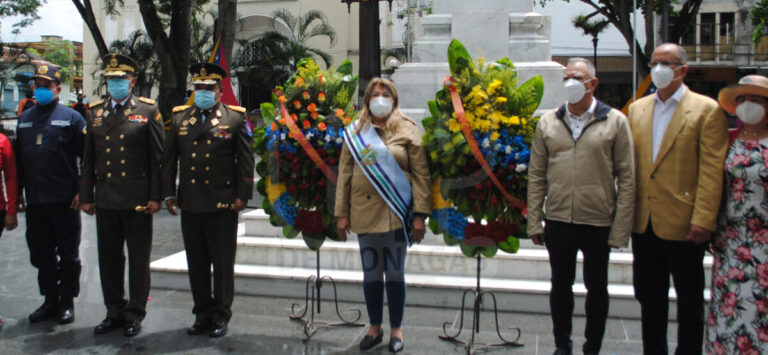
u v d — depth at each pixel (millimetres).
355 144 3838
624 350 4020
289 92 4312
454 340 4215
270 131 4379
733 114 3363
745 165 3238
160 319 4719
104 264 4473
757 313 3230
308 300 5113
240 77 16688
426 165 3943
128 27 23484
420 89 5242
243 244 5562
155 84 18703
